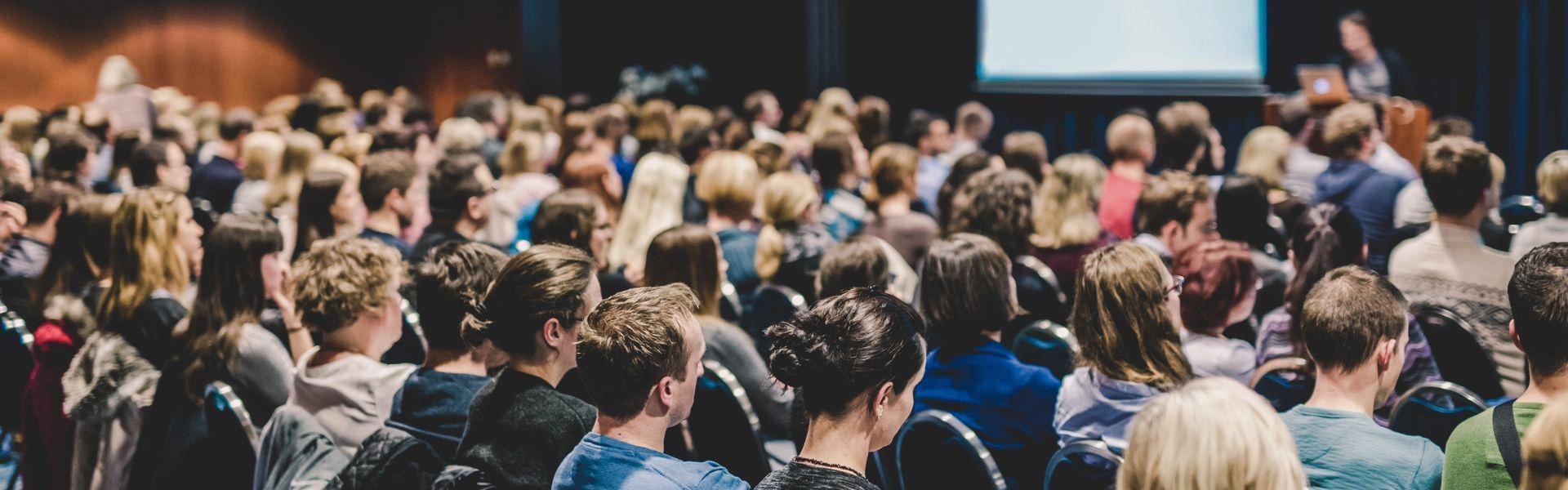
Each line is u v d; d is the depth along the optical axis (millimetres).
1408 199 5559
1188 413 1614
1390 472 2297
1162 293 2830
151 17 16406
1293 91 10570
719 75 15500
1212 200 4461
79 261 3820
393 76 17656
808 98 14594
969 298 3000
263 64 17125
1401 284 4168
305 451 2559
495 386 2449
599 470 2098
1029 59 12938
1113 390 2818
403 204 4859
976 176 4754
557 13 16141
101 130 8781
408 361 4301
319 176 4754
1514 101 9023
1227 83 11109
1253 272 3311
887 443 2051
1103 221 6098
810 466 1959
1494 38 9109
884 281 3850
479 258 2748
